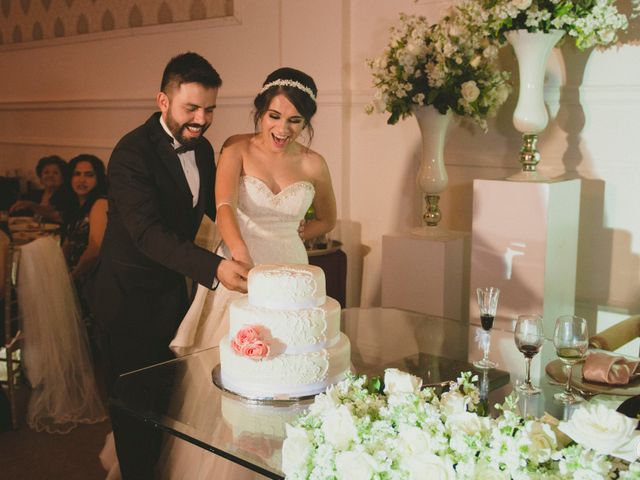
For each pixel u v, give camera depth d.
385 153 3.81
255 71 4.27
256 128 2.91
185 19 4.68
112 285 2.82
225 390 1.86
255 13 4.20
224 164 2.79
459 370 2.01
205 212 2.98
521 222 2.83
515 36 2.77
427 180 3.25
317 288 1.89
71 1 5.44
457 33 2.85
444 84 2.96
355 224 4.00
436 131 3.18
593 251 3.18
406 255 3.29
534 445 1.15
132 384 1.92
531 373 2.00
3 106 6.11
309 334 1.83
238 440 1.59
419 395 1.34
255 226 2.82
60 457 3.19
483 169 3.45
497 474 1.12
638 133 2.98
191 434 1.62
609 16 2.60
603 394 1.83
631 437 1.11
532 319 1.86
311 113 2.72
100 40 5.22
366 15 3.75
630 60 2.95
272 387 1.80
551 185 2.75
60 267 3.57
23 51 5.89
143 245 2.62
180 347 2.74
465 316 3.52
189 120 2.67
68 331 3.57
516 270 2.87
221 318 2.76
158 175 2.70
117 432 2.31
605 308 3.16
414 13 3.55
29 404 3.56
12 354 3.80
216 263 2.49
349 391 1.42
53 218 4.59
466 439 1.15
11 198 5.32
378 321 2.52
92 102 5.32
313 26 3.91
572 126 3.14
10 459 3.17
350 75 3.88
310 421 1.35
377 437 1.23
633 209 3.04
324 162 2.97
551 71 3.15
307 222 3.09
